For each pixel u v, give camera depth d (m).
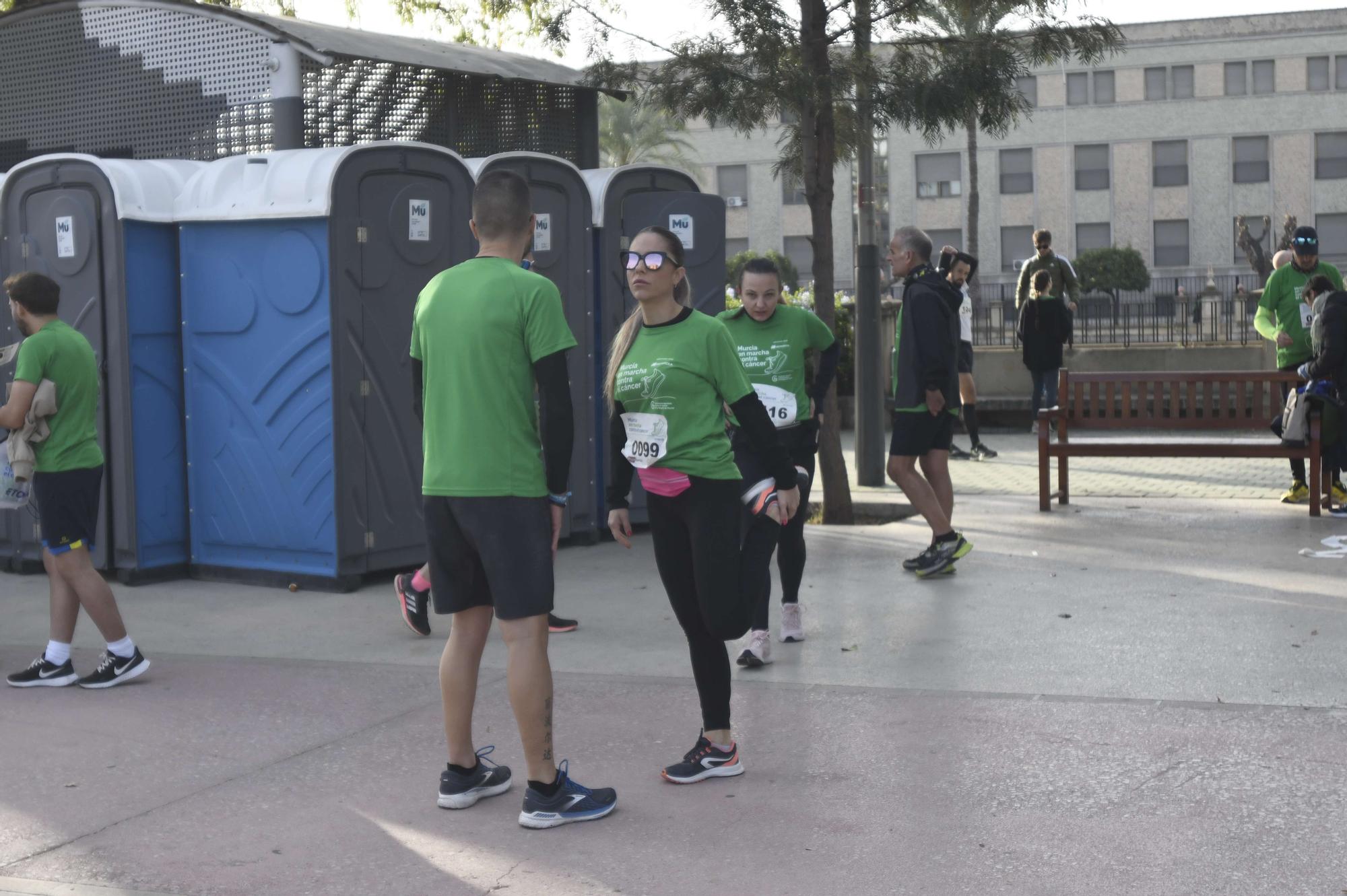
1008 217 53.91
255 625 7.21
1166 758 4.59
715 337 4.38
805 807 4.26
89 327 8.21
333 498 7.86
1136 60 52.66
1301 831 3.93
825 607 7.16
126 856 4.03
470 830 4.18
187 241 8.20
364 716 5.44
